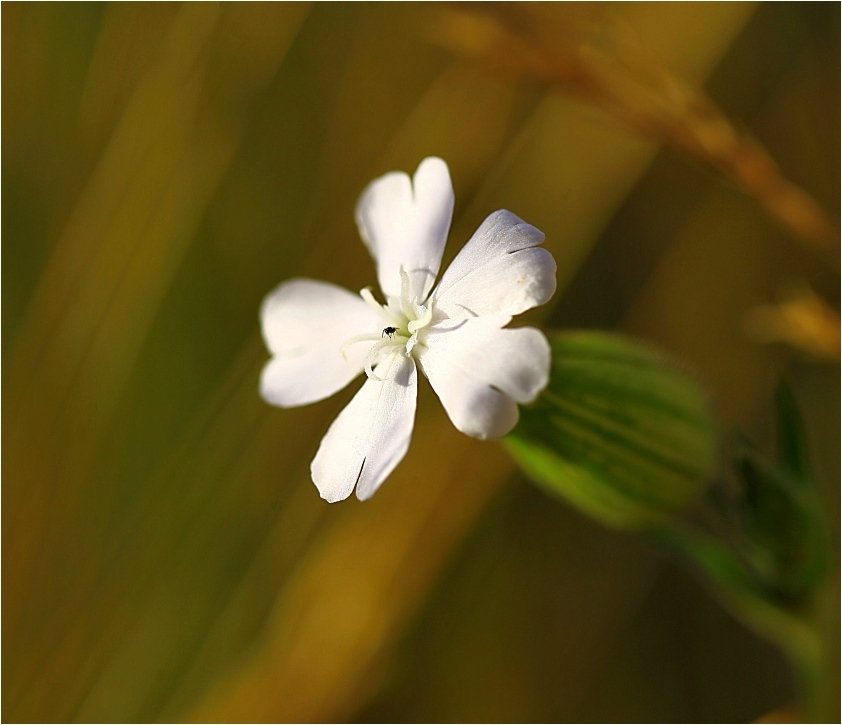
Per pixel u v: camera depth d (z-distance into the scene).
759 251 0.25
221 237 0.25
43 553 0.25
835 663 0.21
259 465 0.25
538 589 0.25
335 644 0.24
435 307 0.20
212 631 0.25
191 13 0.25
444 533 0.24
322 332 0.21
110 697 0.24
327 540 0.24
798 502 0.21
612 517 0.21
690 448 0.21
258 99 0.25
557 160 0.24
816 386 0.25
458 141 0.25
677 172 0.25
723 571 0.21
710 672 0.25
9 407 0.25
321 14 0.25
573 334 0.21
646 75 0.22
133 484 0.25
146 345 0.25
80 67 0.25
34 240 0.25
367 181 0.25
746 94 0.25
